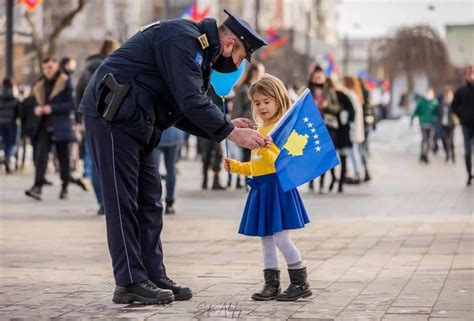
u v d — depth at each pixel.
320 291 6.89
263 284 7.21
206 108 6.23
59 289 7.00
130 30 48.00
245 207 6.61
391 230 10.87
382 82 71.44
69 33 44.16
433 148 33.06
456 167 25.30
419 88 65.50
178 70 6.22
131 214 6.44
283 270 7.89
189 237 10.22
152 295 6.38
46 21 38.59
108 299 6.59
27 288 7.04
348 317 5.96
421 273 7.73
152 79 6.34
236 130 6.33
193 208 13.70
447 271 7.83
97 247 9.39
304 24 76.69
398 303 6.42
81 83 11.84
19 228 11.02
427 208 13.69
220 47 6.36
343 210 13.41
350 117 16.33
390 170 23.78
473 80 17.80
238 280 7.42
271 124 6.62
